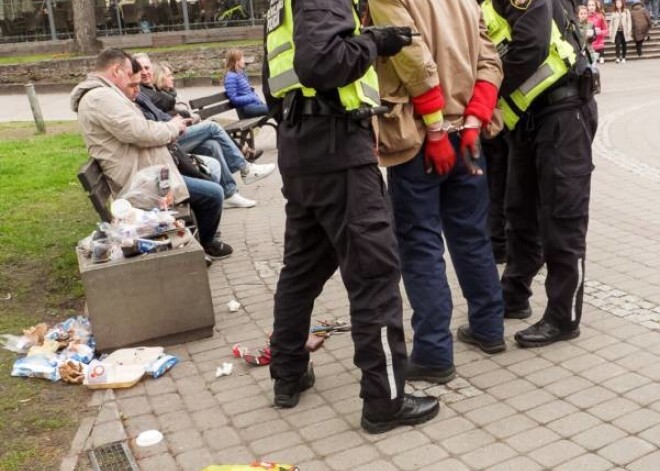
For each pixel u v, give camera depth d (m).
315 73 2.83
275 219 7.14
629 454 3.03
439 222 3.69
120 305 4.28
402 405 3.32
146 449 3.34
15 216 7.29
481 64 3.63
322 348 4.22
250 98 10.77
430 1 3.48
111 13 29.53
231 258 6.04
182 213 5.45
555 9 3.71
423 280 3.64
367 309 3.18
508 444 3.16
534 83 3.70
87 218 7.21
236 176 9.34
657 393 3.48
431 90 3.39
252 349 4.26
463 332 4.12
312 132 3.06
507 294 4.40
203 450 3.30
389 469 3.05
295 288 3.47
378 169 3.13
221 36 29.34
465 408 3.47
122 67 5.52
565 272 3.94
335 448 3.24
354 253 3.12
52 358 4.16
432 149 3.50
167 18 29.64
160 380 3.99
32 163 10.12
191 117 7.55
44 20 30.11
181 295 4.36
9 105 20.34
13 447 3.39
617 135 10.87
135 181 5.27
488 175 5.26
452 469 3.02
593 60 3.89
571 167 3.80
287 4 3.05
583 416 3.33
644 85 17.47
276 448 3.28
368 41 2.92
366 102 3.03
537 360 3.89
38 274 5.70
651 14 28.09
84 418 3.62
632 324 4.25
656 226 6.16
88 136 5.40
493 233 5.37
